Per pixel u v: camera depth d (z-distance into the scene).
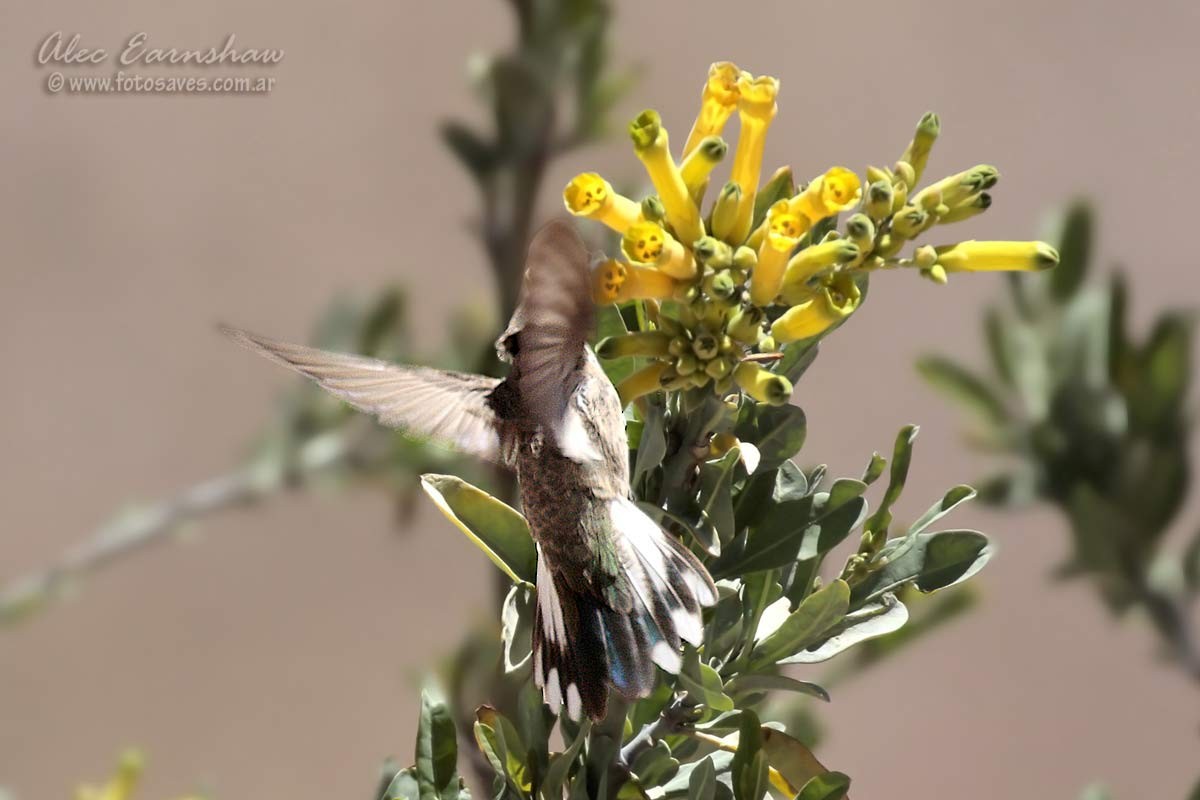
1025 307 4.35
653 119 4.12
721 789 4.16
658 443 4.14
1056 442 4.33
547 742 4.16
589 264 4.11
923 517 4.17
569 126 4.41
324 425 4.61
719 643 4.16
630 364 4.18
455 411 4.20
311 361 4.20
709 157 4.12
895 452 4.16
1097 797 4.32
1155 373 4.32
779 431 4.16
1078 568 4.32
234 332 4.19
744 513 4.16
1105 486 4.32
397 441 4.54
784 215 4.12
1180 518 4.31
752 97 4.12
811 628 4.14
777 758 4.16
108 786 4.34
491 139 4.41
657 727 4.16
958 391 4.35
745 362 4.12
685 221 4.12
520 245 4.41
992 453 4.34
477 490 4.17
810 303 4.12
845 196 4.11
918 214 4.12
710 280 4.11
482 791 4.34
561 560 4.16
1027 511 4.33
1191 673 4.30
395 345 4.77
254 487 4.58
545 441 4.16
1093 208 4.35
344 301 4.85
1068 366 4.34
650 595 4.14
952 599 4.25
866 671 4.26
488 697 4.35
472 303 4.69
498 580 4.37
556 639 4.15
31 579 4.56
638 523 4.15
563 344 4.15
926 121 4.13
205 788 4.33
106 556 4.54
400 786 4.15
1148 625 4.31
